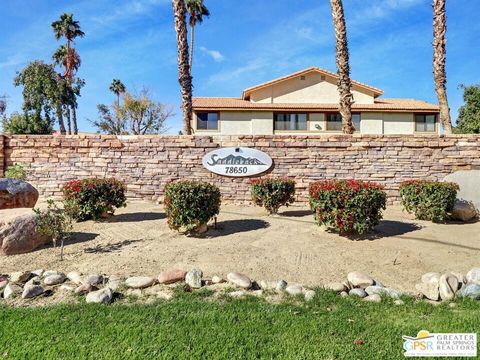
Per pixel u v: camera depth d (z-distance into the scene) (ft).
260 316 13.43
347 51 39.65
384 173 35.04
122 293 15.46
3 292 15.62
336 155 35.42
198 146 35.83
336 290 16.01
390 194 34.88
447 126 40.98
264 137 35.86
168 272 16.71
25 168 35.91
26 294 15.11
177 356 10.89
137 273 17.61
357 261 19.42
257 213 31.40
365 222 22.40
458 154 34.81
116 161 35.99
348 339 11.96
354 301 14.99
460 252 20.63
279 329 12.50
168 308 13.99
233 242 22.15
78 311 13.71
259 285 16.51
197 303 14.51
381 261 19.45
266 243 21.97
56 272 17.30
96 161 36.04
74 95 123.54
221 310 13.87
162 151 35.94
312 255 20.10
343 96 39.32
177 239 22.88
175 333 12.16
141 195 35.68
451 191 26.99
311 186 24.71
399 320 13.37
